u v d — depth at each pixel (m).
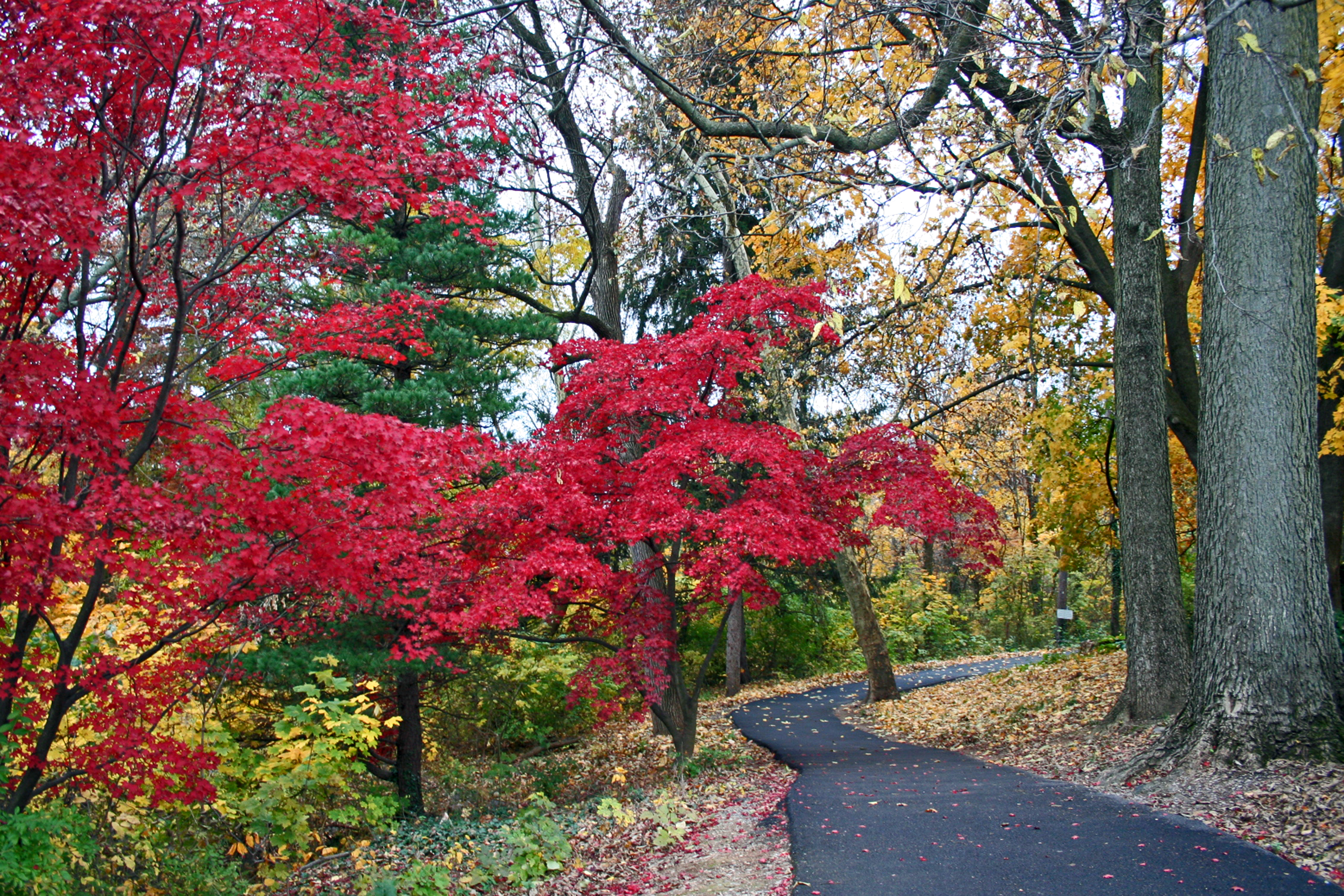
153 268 4.85
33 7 3.64
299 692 9.20
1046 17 5.67
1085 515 15.75
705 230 16.17
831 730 14.12
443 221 9.84
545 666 14.44
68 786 5.29
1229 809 5.57
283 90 4.37
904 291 3.50
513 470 8.28
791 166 9.05
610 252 14.75
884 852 5.22
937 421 17.09
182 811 6.68
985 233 10.20
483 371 10.55
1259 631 6.39
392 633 9.22
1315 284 6.82
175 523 4.05
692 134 11.19
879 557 33.56
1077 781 7.21
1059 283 11.25
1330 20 8.09
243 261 4.53
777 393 14.54
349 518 4.68
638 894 5.46
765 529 8.33
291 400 4.38
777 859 5.62
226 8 3.89
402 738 10.27
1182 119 12.10
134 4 3.57
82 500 4.16
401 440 4.34
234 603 4.83
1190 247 10.87
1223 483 6.68
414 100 4.57
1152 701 9.17
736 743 13.05
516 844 6.59
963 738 11.37
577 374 9.74
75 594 6.23
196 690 6.60
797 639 24.73
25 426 3.75
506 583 7.48
